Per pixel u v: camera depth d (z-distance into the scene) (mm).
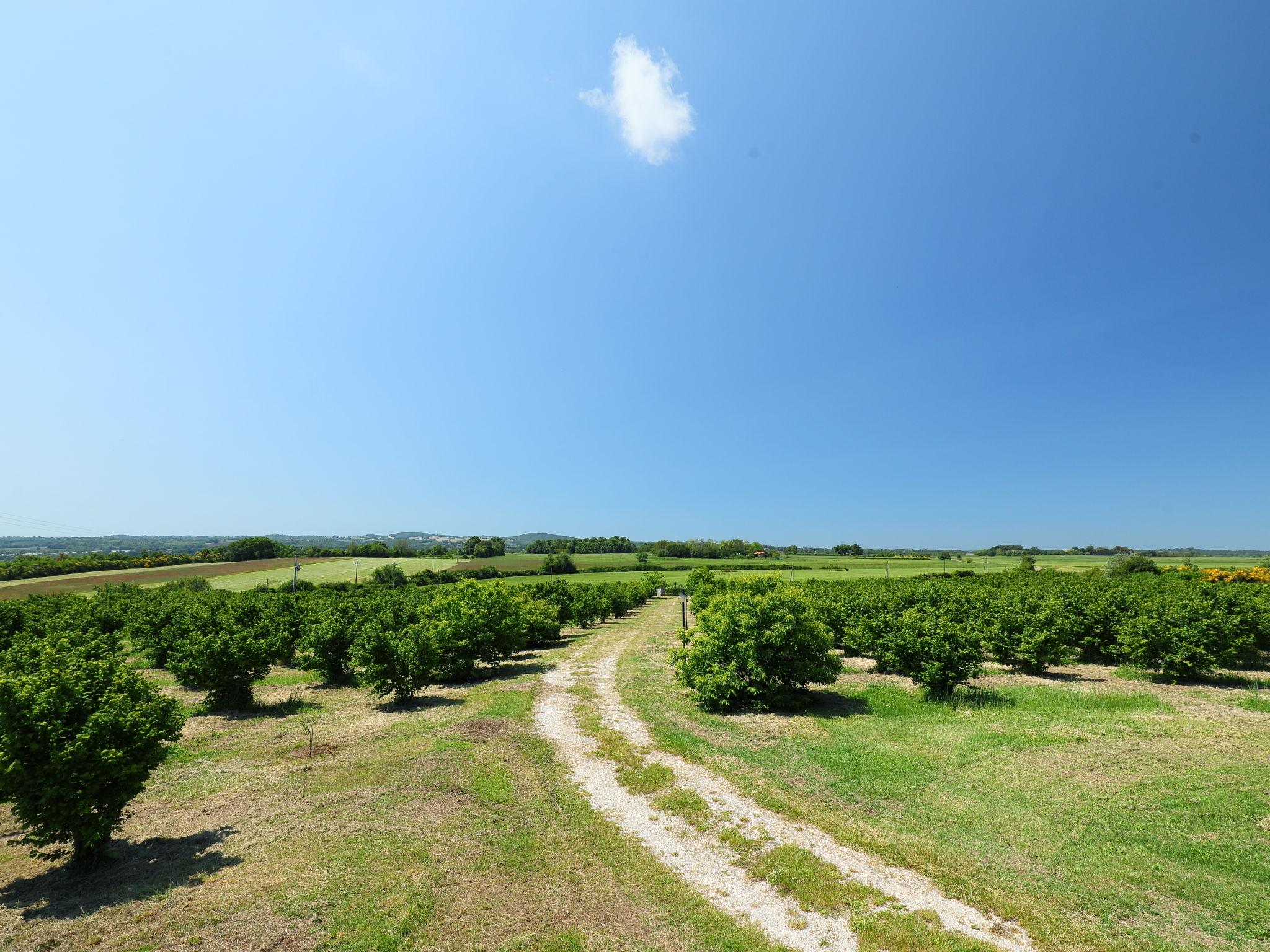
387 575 74562
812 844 8609
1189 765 10930
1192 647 18031
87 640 17156
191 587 62500
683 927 6520
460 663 22141
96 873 7562
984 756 11961
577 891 7262
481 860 8023
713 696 16750
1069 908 6762
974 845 8359
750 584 20250
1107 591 28812
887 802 10039
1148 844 8094
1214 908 6641
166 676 23781
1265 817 8695
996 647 21078
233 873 7531
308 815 9531
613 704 18125
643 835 8938
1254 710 15133
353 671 22375
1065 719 14398
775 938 6301
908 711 16000
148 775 8094
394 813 9625
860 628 23484
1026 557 91750
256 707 17875
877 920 6574
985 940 6211
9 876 7562
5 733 7008
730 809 9938
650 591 75250
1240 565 82312
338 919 6500
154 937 6117
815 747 13125
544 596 39125
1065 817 9062
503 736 14289
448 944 6129
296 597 42281
